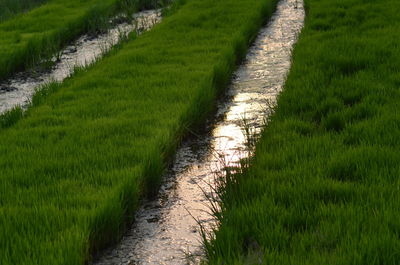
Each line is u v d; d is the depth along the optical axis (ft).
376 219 19.67
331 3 67.31
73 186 25.90
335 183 23.04
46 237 20.88
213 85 43.37
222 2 77.97
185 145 35.01
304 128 31.14
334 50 45.83
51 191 25.30
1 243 20.66
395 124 29.07
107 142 31.24
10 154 29.86
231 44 53.67
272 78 48.49
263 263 17.87
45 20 76.18
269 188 23.52
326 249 18.38
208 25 64.08
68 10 83.35
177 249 23.26
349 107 32.86
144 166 27.71
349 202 21.48
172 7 82.48
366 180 23.24
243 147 34.01
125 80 44.57
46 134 33.40
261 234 19.69
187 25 65.31
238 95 44.55
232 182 25.31
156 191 28.60
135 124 33.91
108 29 75.56
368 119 30.81
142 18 80.23
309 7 70.13
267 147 29.19
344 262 17.29
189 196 28.19
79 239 20.85
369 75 38.68
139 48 56.54
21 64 58.85
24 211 23.07
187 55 51.67
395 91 34.81
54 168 28.07
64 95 42.01
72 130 33.78
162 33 62.90
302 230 20.01
